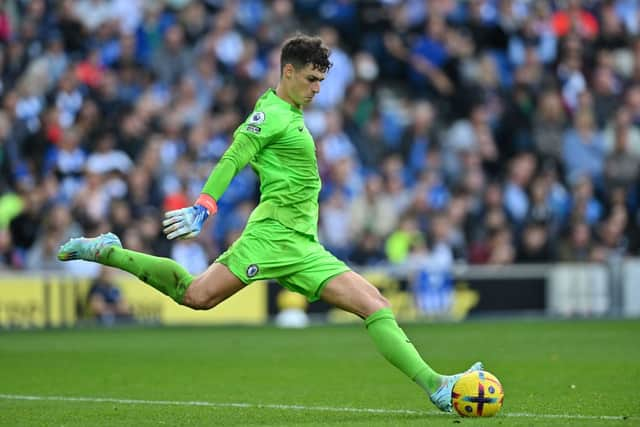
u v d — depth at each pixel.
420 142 79.81
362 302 26.86
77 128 69.81
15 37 73.75
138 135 71.25
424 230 73.94
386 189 74.25
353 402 32.03
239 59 77.00
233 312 67.31
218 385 36.88
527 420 26.05
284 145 26.80
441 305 70.62
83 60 75.00
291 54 27.00
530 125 82.94
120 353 48.59
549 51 86.44
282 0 81.69
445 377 26.53
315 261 26.94
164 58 75.88
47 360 45.56
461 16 86.12
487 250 73.75
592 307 73.94
